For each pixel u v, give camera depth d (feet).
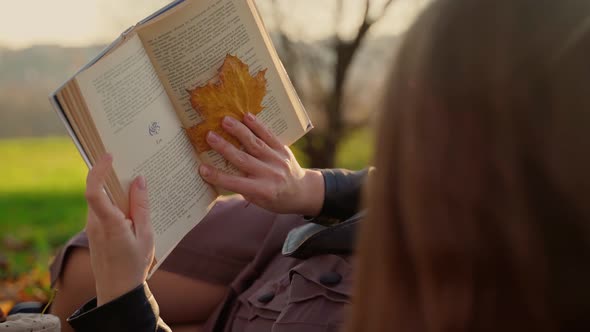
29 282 12.81
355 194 5.47
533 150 2.10
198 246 6.45
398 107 2.39
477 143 2.15
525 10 2.19
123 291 4.22
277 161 5.08
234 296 6.19
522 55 2.13
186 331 6.43
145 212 4.38
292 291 5.19
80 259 6.09
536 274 2.11
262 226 6.57
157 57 4.72
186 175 4.87
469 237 2.17
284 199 5.18
